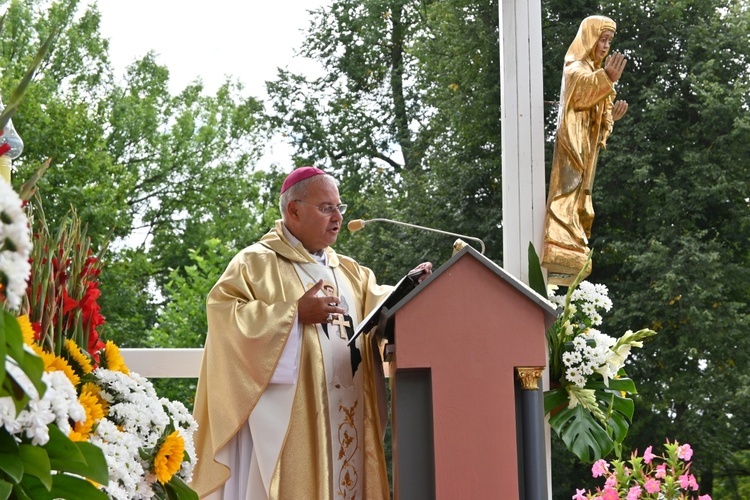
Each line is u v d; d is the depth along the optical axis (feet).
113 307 51.03
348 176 53.21
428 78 51.85
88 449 8.11
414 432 13.20
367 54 55.36
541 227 20.15
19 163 51.62
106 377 10.72
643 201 44.62
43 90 55.36
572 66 20.44
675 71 46.91
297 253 16.11
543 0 47.39
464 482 12.69
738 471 43.57
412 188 48.57
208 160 59.47
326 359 15.33
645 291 42.34
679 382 42.11
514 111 20.48
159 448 10.48
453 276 13.15
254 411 14.83
